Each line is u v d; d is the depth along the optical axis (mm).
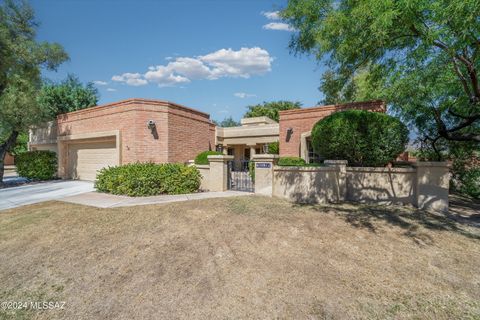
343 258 4031
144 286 3395
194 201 7664
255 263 3881
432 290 3211
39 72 13484
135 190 8805
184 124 12711
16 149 23031
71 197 8859
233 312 2852
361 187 7906
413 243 4617
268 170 8391
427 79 7238
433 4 4719
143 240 4797
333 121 8203
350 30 5895
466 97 8453
